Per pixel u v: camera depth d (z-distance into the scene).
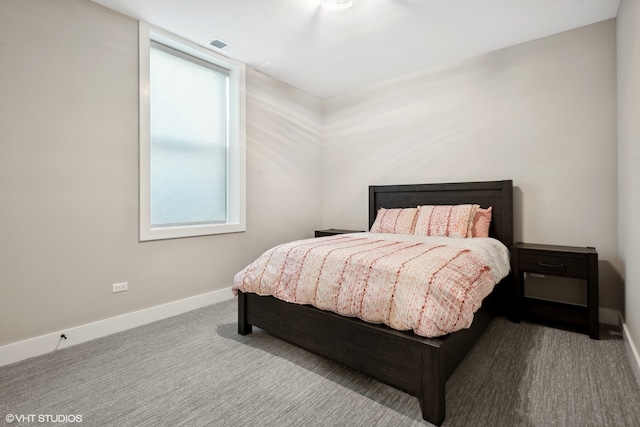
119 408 1.49
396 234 3.07
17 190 1.97
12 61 1.94
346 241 2.45
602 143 2.56
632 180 1.90
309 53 3.12
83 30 2.24
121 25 2.43
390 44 2.93
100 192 2.33
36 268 2.04
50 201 2.10
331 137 4.39
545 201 2.83
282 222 3.89
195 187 3.14
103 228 2.35
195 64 3.10
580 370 1.81
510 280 2.63
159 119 2.86
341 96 4.27
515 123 2.97
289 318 2.02
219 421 1.40
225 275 3.24
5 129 1.92
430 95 3.49
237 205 3.34
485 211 2.95
